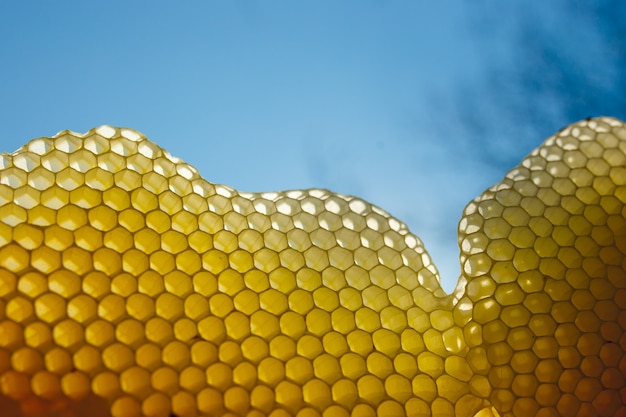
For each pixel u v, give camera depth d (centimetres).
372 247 21
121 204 21
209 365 20
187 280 21
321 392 20
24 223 20
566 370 21
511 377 21
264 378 20
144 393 20
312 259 21
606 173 22
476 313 21
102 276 20
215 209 21
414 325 21
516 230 22
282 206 22
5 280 20
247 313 21
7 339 20
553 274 21
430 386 21
